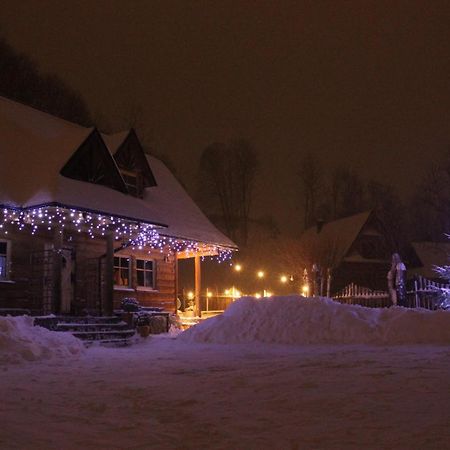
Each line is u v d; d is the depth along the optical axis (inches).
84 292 853.8
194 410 260.5
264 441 201.5
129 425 231.6
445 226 1971.0
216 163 2554.1
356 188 2923.2
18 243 770.8
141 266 1021.2
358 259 1809.8
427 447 185.2
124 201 813.9
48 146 821.2
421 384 311.4
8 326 512.1
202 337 689.6
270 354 514.3
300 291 1797.5
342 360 441.7
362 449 186.9
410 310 645.9
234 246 1098.7
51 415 254.1
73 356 524.1
